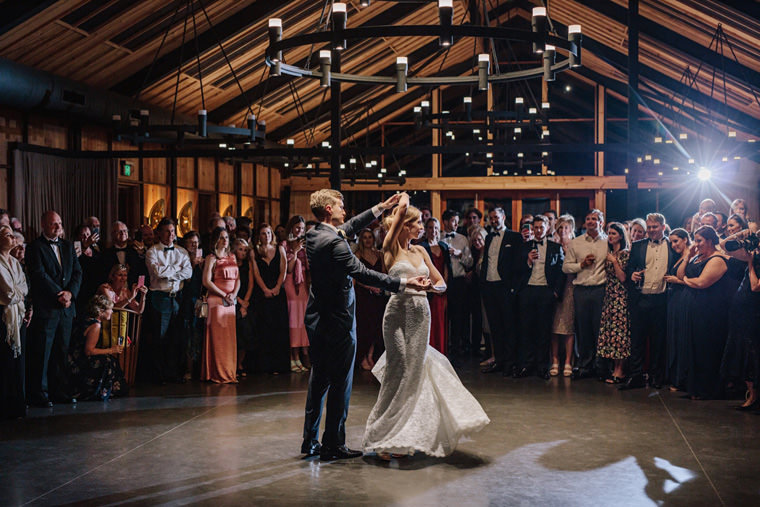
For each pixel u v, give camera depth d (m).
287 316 7.42
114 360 6.21
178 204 13.16
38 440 4.69
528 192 17.73
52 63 8.83
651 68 12.45
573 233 7.55
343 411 4.25
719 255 5.88
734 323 5.58
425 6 12.59
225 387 6.63
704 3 8.61
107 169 10.71
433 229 7.62
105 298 6.13
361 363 7.62
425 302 4.25
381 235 8.46
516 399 6.00
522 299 7.04
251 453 4.38
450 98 18.47
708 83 11.62
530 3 14.80
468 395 4.22
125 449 4.47
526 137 17.61
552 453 4.37
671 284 6.35
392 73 14.72
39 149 9.02
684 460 4.20
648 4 9.62
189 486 3.74
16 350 5.25
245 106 12.90
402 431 4.12
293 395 6.23
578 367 7.03
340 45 4.78
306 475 3.93
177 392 6.39
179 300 6.99
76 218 10.09
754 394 5.56
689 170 12.96
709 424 5.09
